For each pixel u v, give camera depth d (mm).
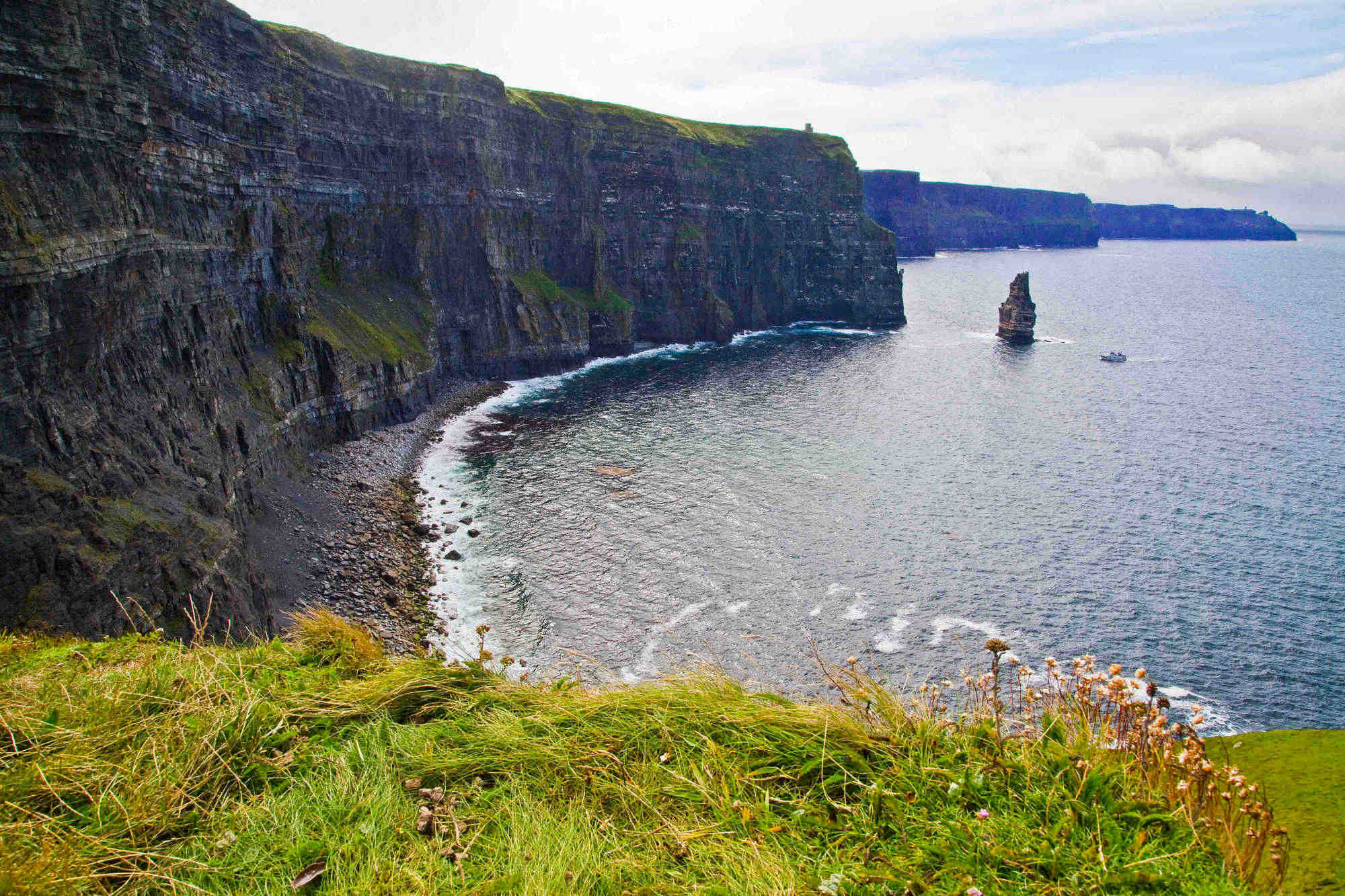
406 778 8688
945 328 160750
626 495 63250
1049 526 59500
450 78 97250
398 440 73750
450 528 55875
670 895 7059
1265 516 62219
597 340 120562
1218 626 46125
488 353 103000
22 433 27969
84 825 7586
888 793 8062
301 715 9695
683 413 89375
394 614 44062
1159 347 142250
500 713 9898
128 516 29344
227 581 32531
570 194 120500
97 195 36281
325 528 52125
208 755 8469
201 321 49719
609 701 9945
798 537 56062
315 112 78875
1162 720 8477
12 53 31469
